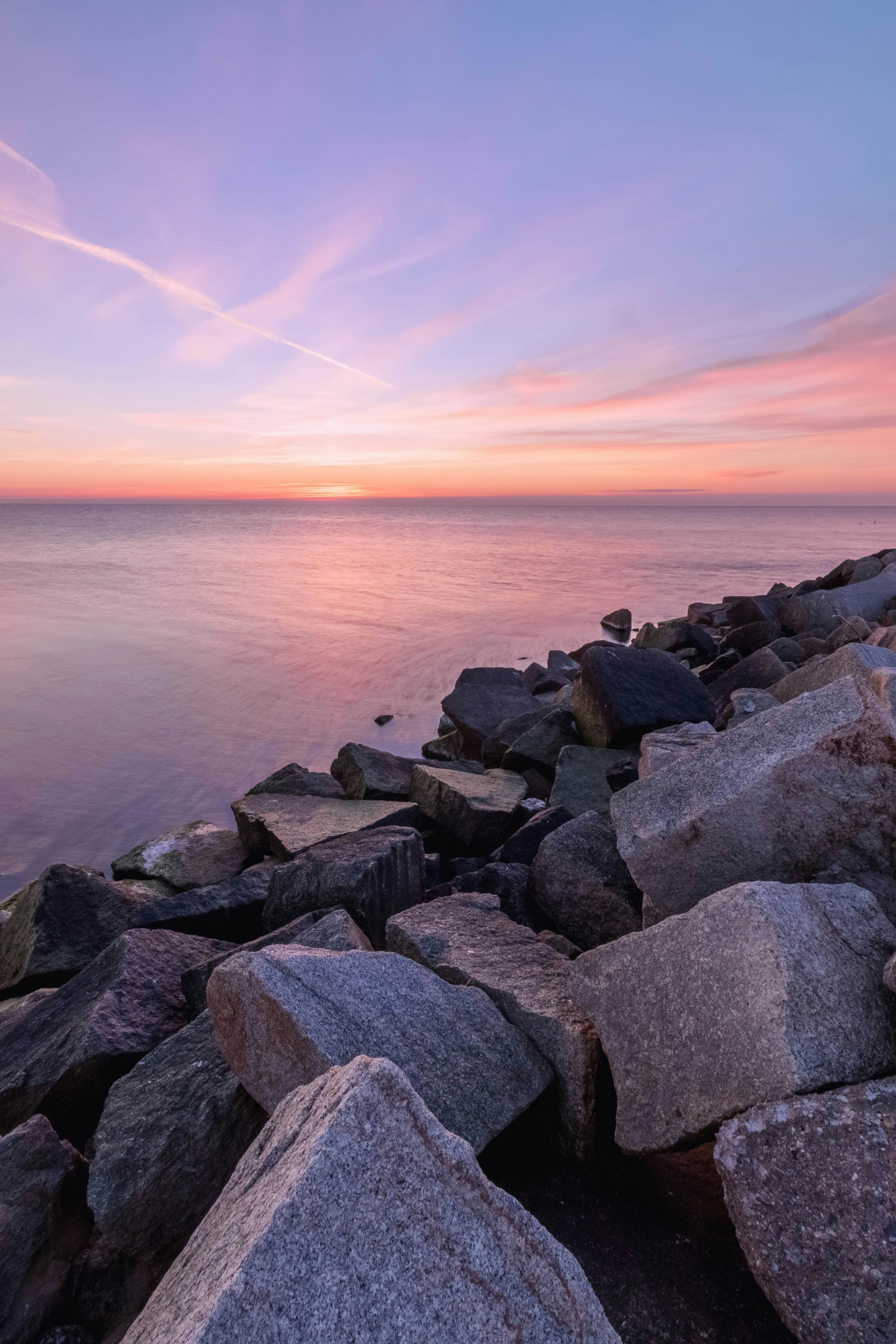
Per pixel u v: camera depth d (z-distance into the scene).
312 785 9.37
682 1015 2.71
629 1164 3.08
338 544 79.94
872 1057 2.45
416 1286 1.67
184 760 13.84
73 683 19.52
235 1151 3.06
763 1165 2.26
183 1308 1.67
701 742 5.81
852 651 6.71
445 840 8.35
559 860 5.23
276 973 2.99
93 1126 3.83
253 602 34.50
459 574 46.94
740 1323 2.40
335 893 5.46
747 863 3.54
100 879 6.44
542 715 11.88
